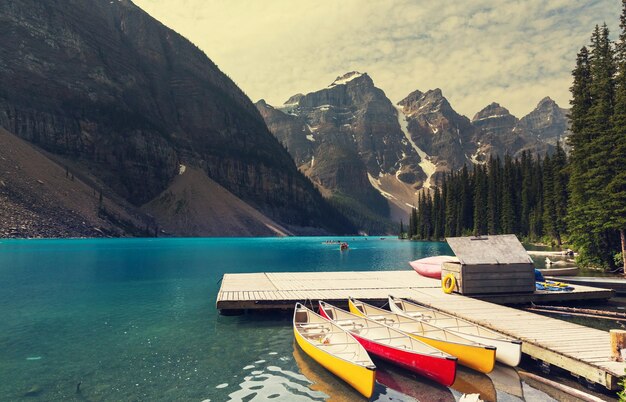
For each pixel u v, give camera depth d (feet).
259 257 208.54
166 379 40.96
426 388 40.57
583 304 80.48
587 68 148.77
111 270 133.90
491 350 41.86
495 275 76.54
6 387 38.24
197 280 112.78
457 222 415.03
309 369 44.88
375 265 168.76
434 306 66.08
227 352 50.39
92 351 49.57
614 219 113.39
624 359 37.40
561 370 44.09
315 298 72.23
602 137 119.03
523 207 350.02
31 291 91.86
